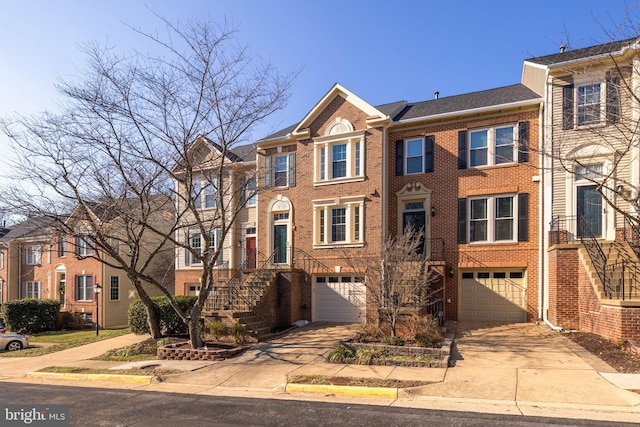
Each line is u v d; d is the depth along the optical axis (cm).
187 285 2370
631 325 1022
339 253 1833
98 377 1088
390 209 1848
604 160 1449
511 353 1079
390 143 1875
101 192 1432
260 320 1590
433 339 1127
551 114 1523
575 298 1339
